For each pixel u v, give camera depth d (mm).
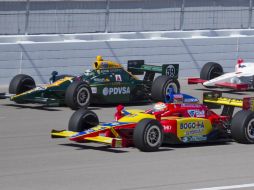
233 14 70625
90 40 60906
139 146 31438
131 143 32469
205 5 69500
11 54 55594
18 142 34094
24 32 61594
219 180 26531
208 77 55469
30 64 56375
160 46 61844
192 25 68375
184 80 61562
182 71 63156
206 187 25422
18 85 47281
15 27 61469
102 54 59312
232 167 28828
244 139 33438
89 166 28609
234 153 31641
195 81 54844
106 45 59406
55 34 61875
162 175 27188
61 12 63562
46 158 30188
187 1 68750
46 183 25688
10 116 42469
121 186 25391
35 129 38031
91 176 26859
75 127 33062
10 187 25078
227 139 34594
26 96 45094
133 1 66688
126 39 62000
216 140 33969
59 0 63562
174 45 62500
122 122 32250
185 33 66500
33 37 59562
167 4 68062
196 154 31281
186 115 33594
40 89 45375
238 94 54000
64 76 48188
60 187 25109
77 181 26031
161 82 47969
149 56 61438
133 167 28500
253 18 72188
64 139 34781
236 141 34281
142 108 46844
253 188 25391
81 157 30375
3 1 61469
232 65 65438
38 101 44812
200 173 27656
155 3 67562
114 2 65812
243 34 69562
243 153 31672
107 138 31000
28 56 56250
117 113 33656
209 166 28922
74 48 58000
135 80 48562
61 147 32688
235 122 33562
